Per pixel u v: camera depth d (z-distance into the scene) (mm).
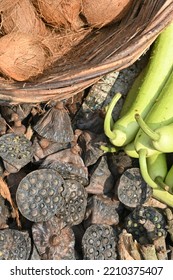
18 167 719
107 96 815
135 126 760
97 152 764
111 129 772
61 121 750
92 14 758
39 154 750
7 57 688
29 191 708
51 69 752
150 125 750
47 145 754
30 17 736
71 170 749
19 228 726
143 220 765
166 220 772
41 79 708
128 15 772
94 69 694
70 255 732
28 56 696
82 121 799
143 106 774
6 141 723
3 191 711
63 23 768
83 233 762
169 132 722
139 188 764
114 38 752
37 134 757
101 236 747
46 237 720
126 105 803
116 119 818
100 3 747
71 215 741
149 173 774
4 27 732
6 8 719
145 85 783
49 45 760
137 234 771
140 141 736
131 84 818
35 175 713
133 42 699
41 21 761
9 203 727
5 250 696
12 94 690
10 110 760
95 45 765
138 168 767
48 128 748
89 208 762
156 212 771
